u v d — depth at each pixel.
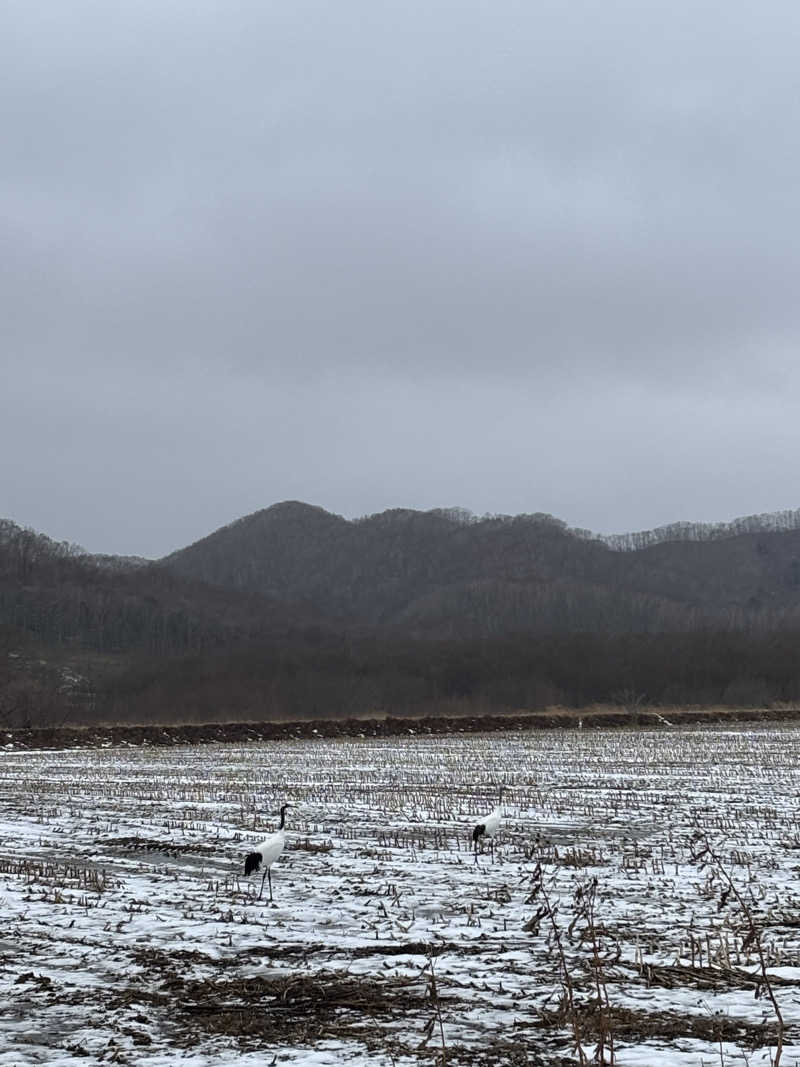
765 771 39.72
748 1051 9.57
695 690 95.88
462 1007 11.06
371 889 17.42
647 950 13.23
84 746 60.50
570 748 54.03
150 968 12.66
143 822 26.25
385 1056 9.65
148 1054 9.79
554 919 14.94
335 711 84.00
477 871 19.03
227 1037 10.23
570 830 24.34
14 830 25.02
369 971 12.48
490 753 51.38
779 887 17.27
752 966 12.37
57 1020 10.80
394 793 32.81
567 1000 10.91
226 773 41.66
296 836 23.59
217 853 21.70
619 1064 9.30
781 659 101.62
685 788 33.75
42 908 16.12
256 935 14.31
